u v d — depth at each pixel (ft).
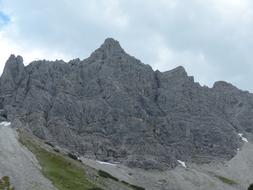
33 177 381.40
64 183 401.49
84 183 430.61
